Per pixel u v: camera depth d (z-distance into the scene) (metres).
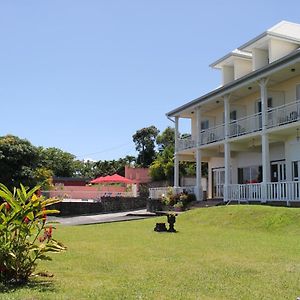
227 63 29.42
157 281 7.27
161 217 22.75
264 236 14.25
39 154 37.16
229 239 13.40
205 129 31.00
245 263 9.05
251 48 25.97
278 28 25.78
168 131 70.19
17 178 34.56
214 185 33.16
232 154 30.30
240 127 26.41
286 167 24.08
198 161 29.75
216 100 28.06
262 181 24.89
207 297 6.20
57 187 46.59
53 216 31.28
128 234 15.00
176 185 32.12
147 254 10.32
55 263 9.05
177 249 11.18
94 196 43.94
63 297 6.04
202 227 17.42
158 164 50.44
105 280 7.34
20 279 6.96
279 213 17.02
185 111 31.78
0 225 6.70
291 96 23.91
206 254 10.30
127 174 56.78
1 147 34.53
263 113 22.83
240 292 6.54
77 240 13.27
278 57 24.34
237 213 18.62
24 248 6.89
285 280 7.41
